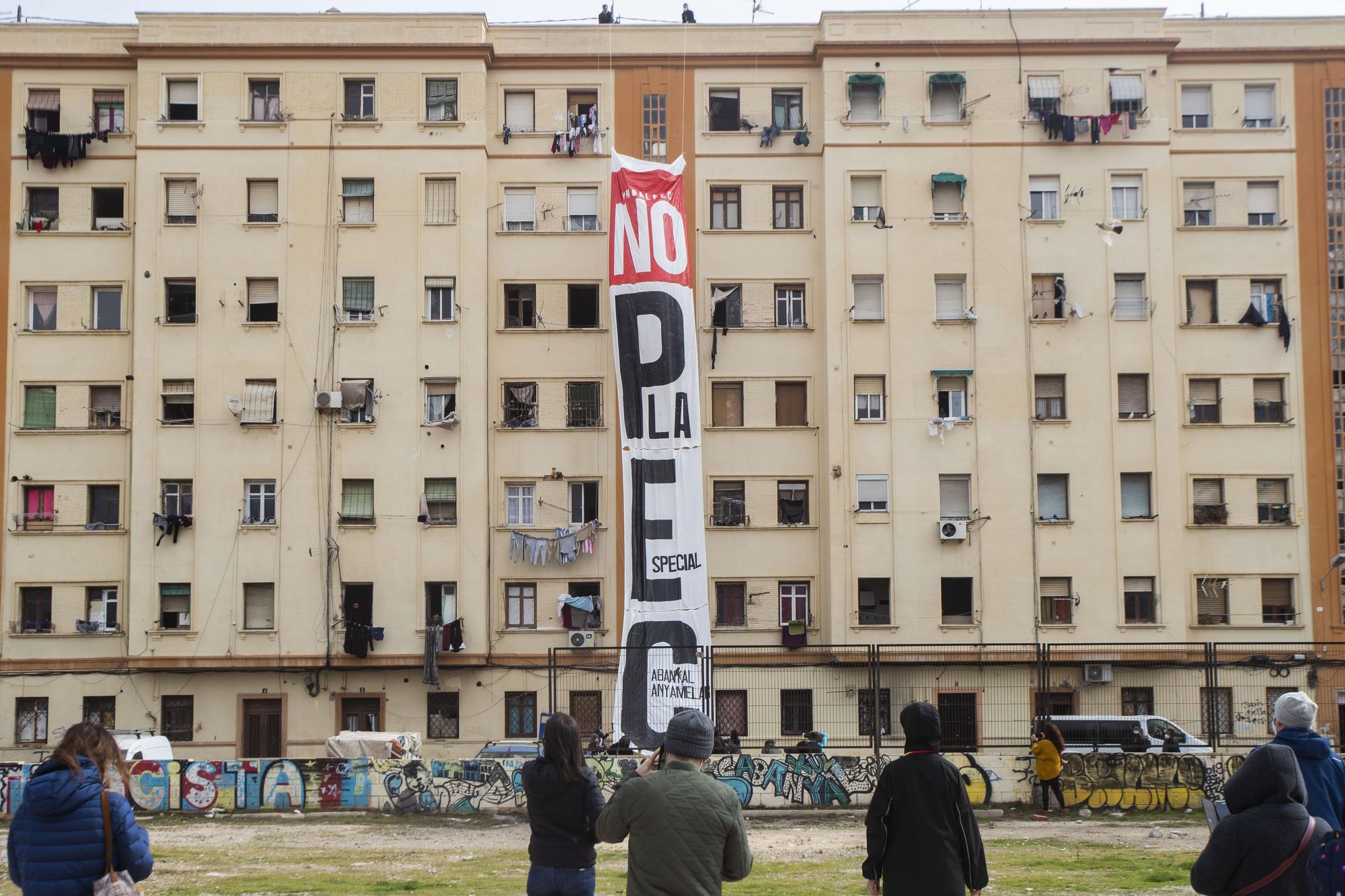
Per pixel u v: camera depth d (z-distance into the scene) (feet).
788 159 147.74
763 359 145.28
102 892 26.40
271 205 143.64
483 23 145.28
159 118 142.72
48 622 141.59
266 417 140.05
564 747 31.94
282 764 94.73
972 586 139.44
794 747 111.34
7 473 143.02
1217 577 141.28
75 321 144.66
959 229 143.23
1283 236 145.59
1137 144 143.74
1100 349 141.90
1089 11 144.97
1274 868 24.57
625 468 124.47
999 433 140.97
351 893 57.52
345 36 144.15
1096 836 79.61
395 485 140.26
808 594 142.51
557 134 146.92
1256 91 148.05
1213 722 97.66
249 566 138.72
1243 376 144.25
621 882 61.16
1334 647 138.62
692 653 111.24
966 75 144.87
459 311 142.00
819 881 62.03
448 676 139.03
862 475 140.97
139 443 139.95
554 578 141.59
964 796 30.53
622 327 126.72
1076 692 137.18
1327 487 142.72
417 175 143.43
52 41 146.72
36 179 146.00
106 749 27.53
